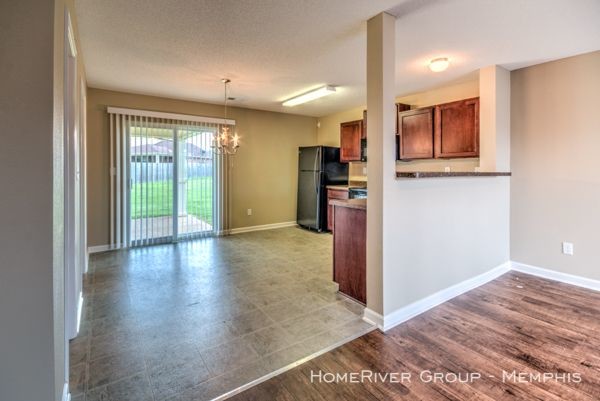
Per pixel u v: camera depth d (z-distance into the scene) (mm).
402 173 2438
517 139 3635
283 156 6520
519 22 2479
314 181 6129
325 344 2184
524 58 3275
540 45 2934
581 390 1729
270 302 2857
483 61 3354
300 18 2445
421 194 2641
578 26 2549
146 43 2939
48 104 1209
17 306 1185
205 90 4656
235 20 2488
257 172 6191
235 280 3420
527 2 2180
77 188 2600
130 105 4812
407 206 2529
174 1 2213
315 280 3424
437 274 2824
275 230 6219
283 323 2473
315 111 6340
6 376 1184
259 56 3283
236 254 4465
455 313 2656
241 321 2502
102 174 4645
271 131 6328
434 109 4039
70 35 1976
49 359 1238
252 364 1952
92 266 3900
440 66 3314
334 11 2328
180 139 5273
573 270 3303
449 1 2182
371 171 2457
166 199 5176
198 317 2564
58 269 1359
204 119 5441
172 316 2578
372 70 2422
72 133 2289
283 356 2039
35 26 1185
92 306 2764
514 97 3645
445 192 2863
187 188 5379
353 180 6301
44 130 1203
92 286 3238
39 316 1216
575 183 3254
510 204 3723
